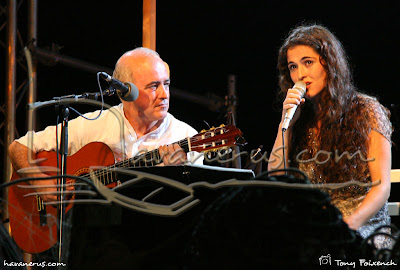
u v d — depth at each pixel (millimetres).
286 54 4617
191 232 2605
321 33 4375
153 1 6781
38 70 8953
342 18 8781
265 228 1976
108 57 9562
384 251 2225
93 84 9008
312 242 1972
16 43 8453
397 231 2332
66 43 9484
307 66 4348
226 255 1986
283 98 4898
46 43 9234
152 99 5285
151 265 2695
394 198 6934
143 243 2994
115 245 2998
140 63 5297
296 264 1938
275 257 1955
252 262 1963
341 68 4348
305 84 4316
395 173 5570
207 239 2043
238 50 9633
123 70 5324
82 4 9547
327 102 4371
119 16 9555
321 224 2000
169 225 3021
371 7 8555
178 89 8945
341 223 2086
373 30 8578
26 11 9070
